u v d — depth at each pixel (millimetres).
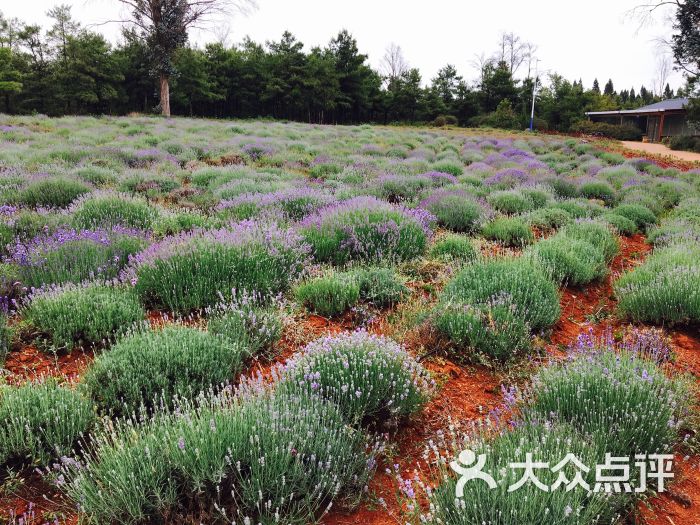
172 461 2789
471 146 31281
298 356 3947
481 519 2475
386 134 36594
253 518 2654
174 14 41656
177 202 10953
